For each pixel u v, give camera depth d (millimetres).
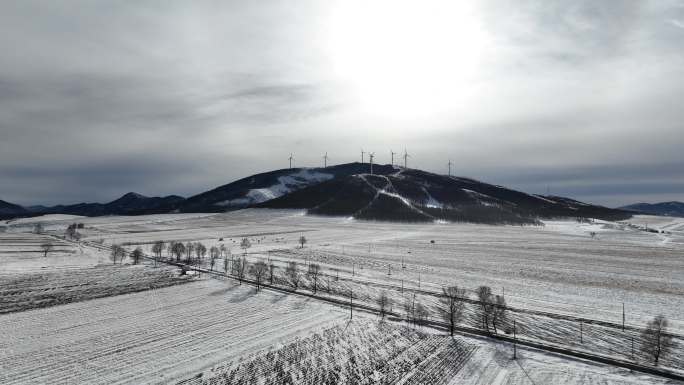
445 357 51594
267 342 55906
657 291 84062
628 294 81500
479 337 58312
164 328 61000
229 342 55781
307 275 98062
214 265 113812
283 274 100438
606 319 65562
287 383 44781
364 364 49500
